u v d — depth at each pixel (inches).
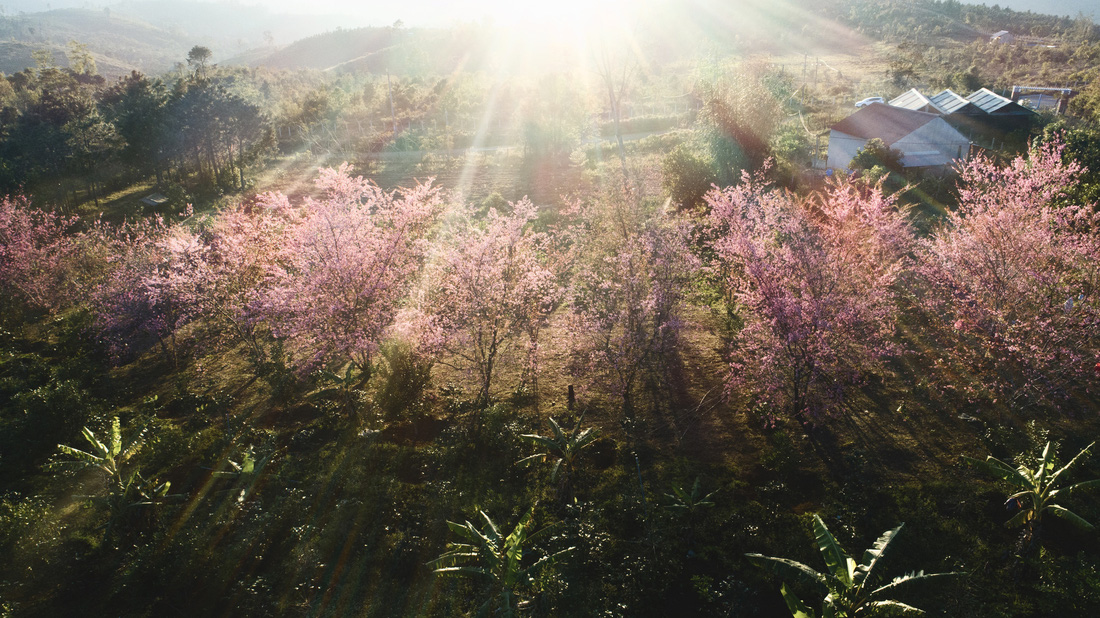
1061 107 2337.6
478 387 665.0
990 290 605.6
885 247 690.8
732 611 374.9
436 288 654.5
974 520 430.6
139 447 507.5
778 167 1384.1
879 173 1318.9
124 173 1943.9
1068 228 657.0
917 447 513.7
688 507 440.1
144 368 765.3
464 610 381.7
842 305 541.6
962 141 1435.8
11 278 907.4
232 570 412.8
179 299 721.0
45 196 1643.7
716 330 753.0
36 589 406.6
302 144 2571.4
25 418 601.6
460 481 506.3
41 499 494.3
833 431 544.4
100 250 987.9
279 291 622.2
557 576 399.9
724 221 774.5
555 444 491.2
